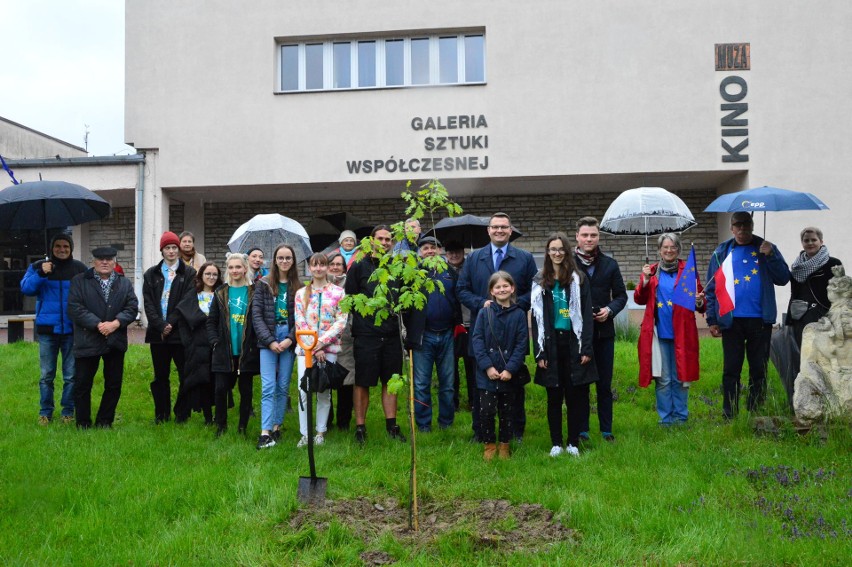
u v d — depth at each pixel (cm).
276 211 1806
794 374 728
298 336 544
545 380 641
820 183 1533
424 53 1644
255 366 720
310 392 535
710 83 1546
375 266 700
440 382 767
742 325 732
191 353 757
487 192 1731
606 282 700
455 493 541
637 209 786
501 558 432
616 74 1560
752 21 1545
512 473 588
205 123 1639
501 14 1588
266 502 525
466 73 1630
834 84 1534
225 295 739
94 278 769
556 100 1570
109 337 758
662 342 751
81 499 536
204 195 1744
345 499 532
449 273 755
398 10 1619
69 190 780
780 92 1541
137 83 1656
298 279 725
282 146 1625
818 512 488
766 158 1540
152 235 1644
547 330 646
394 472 596
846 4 1531
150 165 1650
